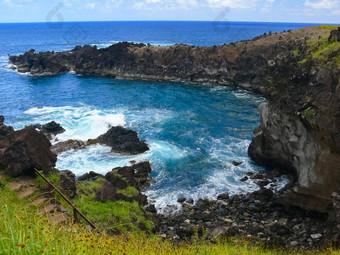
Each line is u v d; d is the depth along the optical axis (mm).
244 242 16125
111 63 78250
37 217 7613
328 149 18938
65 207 14336
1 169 15617
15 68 87562
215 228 18578
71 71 84188
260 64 60031
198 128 39062
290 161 26125
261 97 54969
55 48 133625
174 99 53594
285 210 21688
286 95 23812
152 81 71562
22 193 14172
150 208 21672
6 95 56875
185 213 21906
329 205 19484
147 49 76438
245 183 26250
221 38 175250
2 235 5770
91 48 85312
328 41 23969
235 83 64188
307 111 20391
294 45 57469
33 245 5031
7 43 163125
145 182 26297
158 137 36156
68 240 6625
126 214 16828
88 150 32094
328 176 19234
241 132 37781
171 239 17828
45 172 16438
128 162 29484
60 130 36938
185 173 27953
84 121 40906
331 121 18359
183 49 73438
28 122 40469
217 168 28922
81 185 18906
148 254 8734
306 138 22000
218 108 48000
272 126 26250
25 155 15617
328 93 18719
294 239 17922
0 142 16641
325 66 19688
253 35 197625
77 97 55625
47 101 52781
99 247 7258
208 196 24281
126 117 43281
